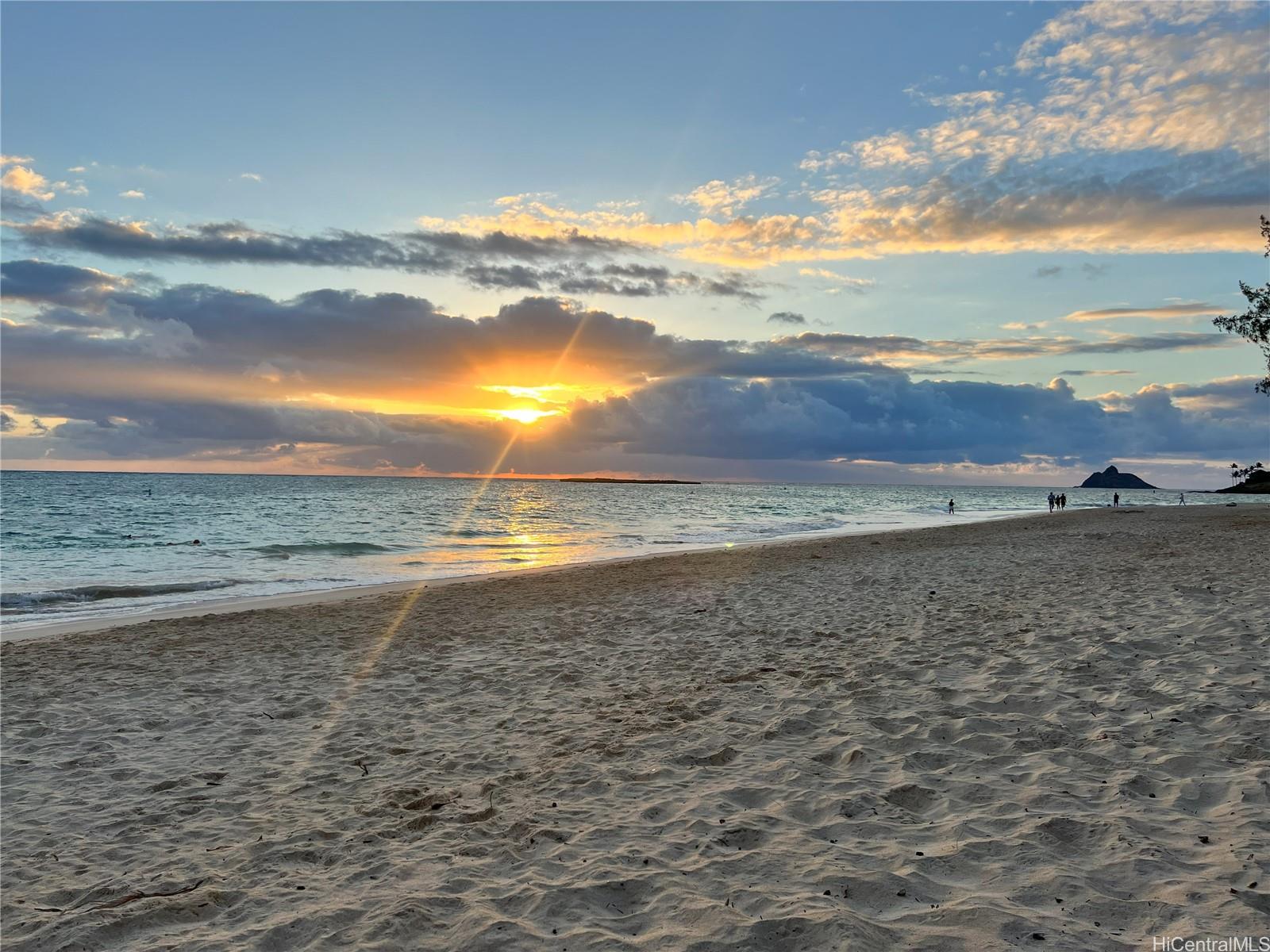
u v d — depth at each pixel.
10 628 14.48
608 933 3.54
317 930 3.77
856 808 4.75
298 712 8.38
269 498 88.38
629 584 18.31
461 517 59.44
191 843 5.12
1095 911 3.36
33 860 4.96
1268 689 6.18
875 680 7.73
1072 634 8.88
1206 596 10.62
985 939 3.20
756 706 7.29
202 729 7.87
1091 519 44.91
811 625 11.35
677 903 3.77
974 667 7.83
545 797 5.46
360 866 4.56
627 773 5.82
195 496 90.69
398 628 13.41
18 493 88.31
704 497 138.12
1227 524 32.62
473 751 6.68
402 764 6.50
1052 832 4.15
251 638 12.80
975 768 5.23
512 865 4.40
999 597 12.42
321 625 13.90
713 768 5.76
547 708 7.91
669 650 10.39
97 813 5.74
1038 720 6.05
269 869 4.61
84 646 12.34
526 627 13.05
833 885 3.81
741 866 4.10
